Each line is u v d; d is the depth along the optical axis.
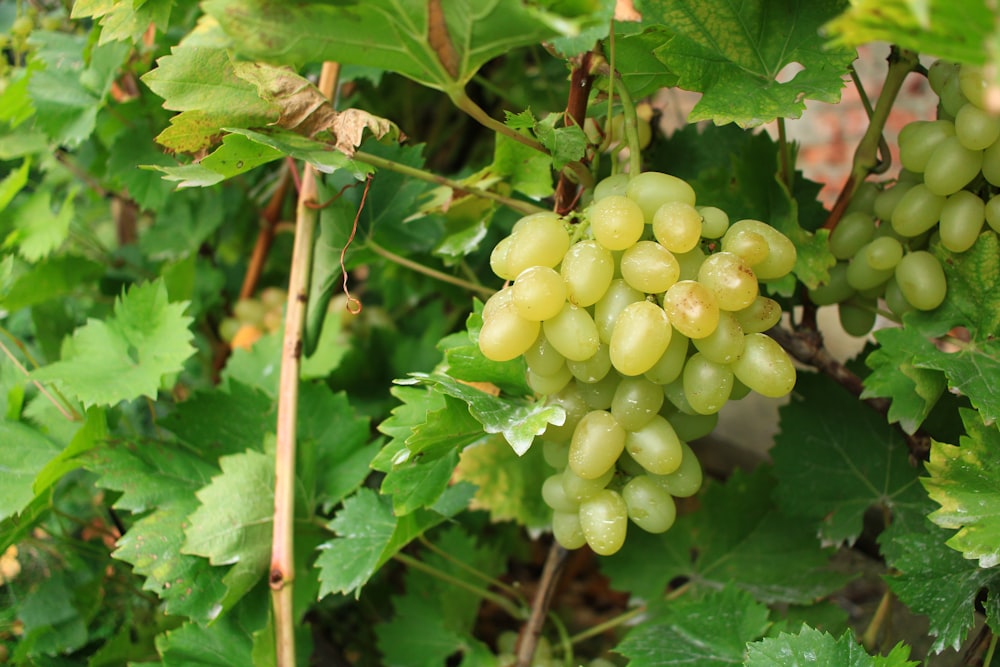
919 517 0.75
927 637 0.81
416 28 0.61
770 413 1.06
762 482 0.84
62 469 0.73
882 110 0.70
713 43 0.67
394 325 1.04
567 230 0.65
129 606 0.81
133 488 0.73
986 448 0.66
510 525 0.95
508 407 0.66
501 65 1.03
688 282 0.62
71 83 0.84
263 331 0.93
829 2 0.66
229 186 0.94
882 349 0.69
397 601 0.85
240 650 0.72
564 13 0.58
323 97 0.67
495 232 0.88
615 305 0.63
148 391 0.74
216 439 0.78
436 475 0.69
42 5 0.92
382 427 0.69
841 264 0.73
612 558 0.85
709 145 0.83
